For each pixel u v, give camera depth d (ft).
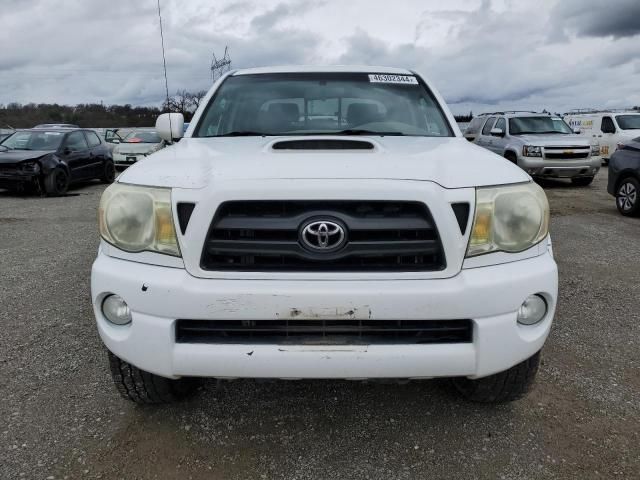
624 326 12.74
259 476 7.47
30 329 12.48
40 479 7.34
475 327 6.94
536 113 48.44
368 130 11.13
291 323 6.95
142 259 7.22
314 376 6.90
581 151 42.34
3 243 22.76
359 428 8.59
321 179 6.88
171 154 8.84
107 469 7.57
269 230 6.84
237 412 9.05
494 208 7.12
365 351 6.84
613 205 33.65
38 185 39.75
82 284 16.01
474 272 7.00
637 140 29.68
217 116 11.66
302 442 8.23
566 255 20.01
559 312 13.69
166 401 8.96
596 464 7.66
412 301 6.75
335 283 6.81
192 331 7.09
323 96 11.93
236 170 7.23
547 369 10.46
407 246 6.88
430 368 6.95
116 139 73.05
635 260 19.21
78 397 9.44
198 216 6.89
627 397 9.43
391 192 6.82
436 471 7.55
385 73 12.85
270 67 13.25
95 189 46.24
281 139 9.14
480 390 8.61
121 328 7.44
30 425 8.57
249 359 6.86
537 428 8.52
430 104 12.03
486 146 49.60
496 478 7.41
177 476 7.46
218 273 6.90
